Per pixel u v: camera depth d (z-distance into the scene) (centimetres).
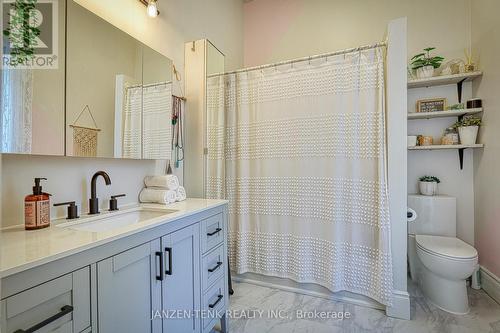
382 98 177
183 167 214
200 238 141
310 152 199
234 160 227
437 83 237
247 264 225
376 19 265
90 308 82
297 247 205
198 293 137
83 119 128
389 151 176
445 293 183
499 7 192
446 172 242
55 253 72
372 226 182
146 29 172
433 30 244
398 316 173
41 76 110
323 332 160
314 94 197
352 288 190
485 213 213
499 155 193
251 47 322
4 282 62
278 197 212
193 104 212
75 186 129
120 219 140
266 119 214
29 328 66
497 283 193
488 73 206
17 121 102
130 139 156
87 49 130
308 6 295
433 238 214
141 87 163
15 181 105
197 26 228
